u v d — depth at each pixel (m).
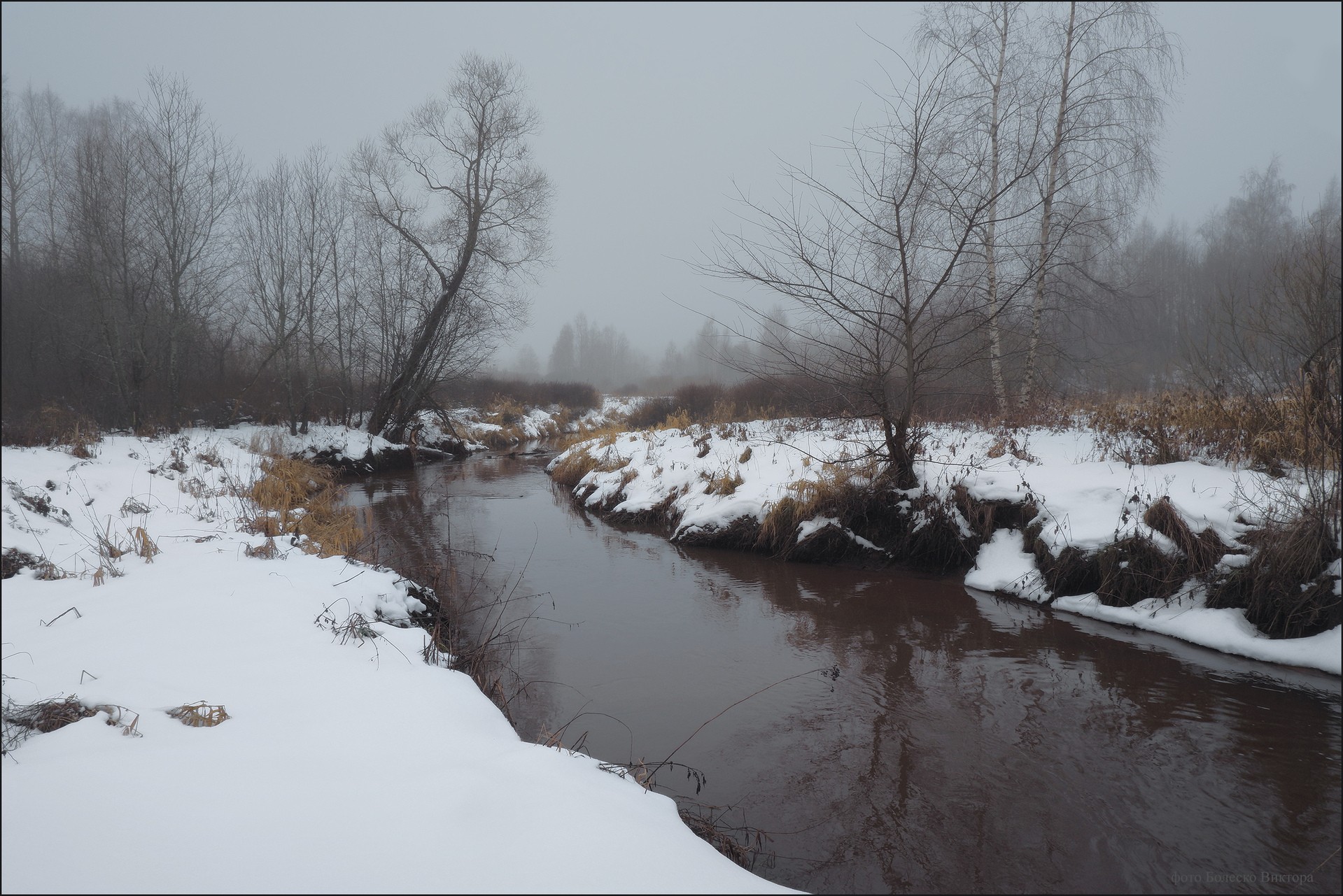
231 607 5.79
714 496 11.86
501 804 3.16
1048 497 8.76
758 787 4.66
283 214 20.20
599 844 2.94
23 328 14.90
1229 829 4.16
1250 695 5.79
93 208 16.19
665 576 9.59
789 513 10.50
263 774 3.27
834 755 5.05
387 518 13.56
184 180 17.91
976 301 10.91
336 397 22.72
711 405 23.38
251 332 22.19
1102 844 4.06
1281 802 4.38
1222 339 9.34
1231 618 6.83
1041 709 5.65
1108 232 14.30
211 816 2.87
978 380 13.45
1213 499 7.60
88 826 2.73
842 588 9.02
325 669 4.72
